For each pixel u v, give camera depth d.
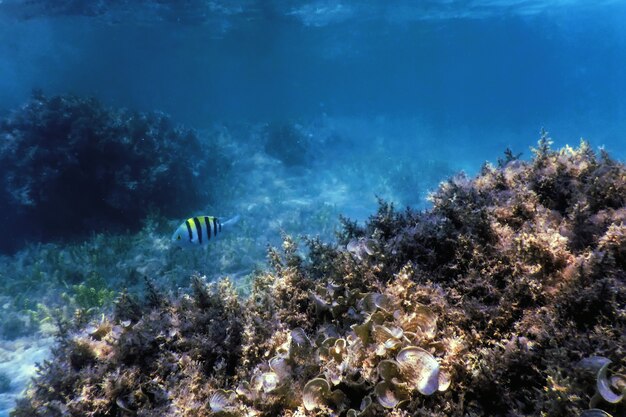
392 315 0.73
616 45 28.19
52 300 2.15
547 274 0.73
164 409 0.70
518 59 35.28
